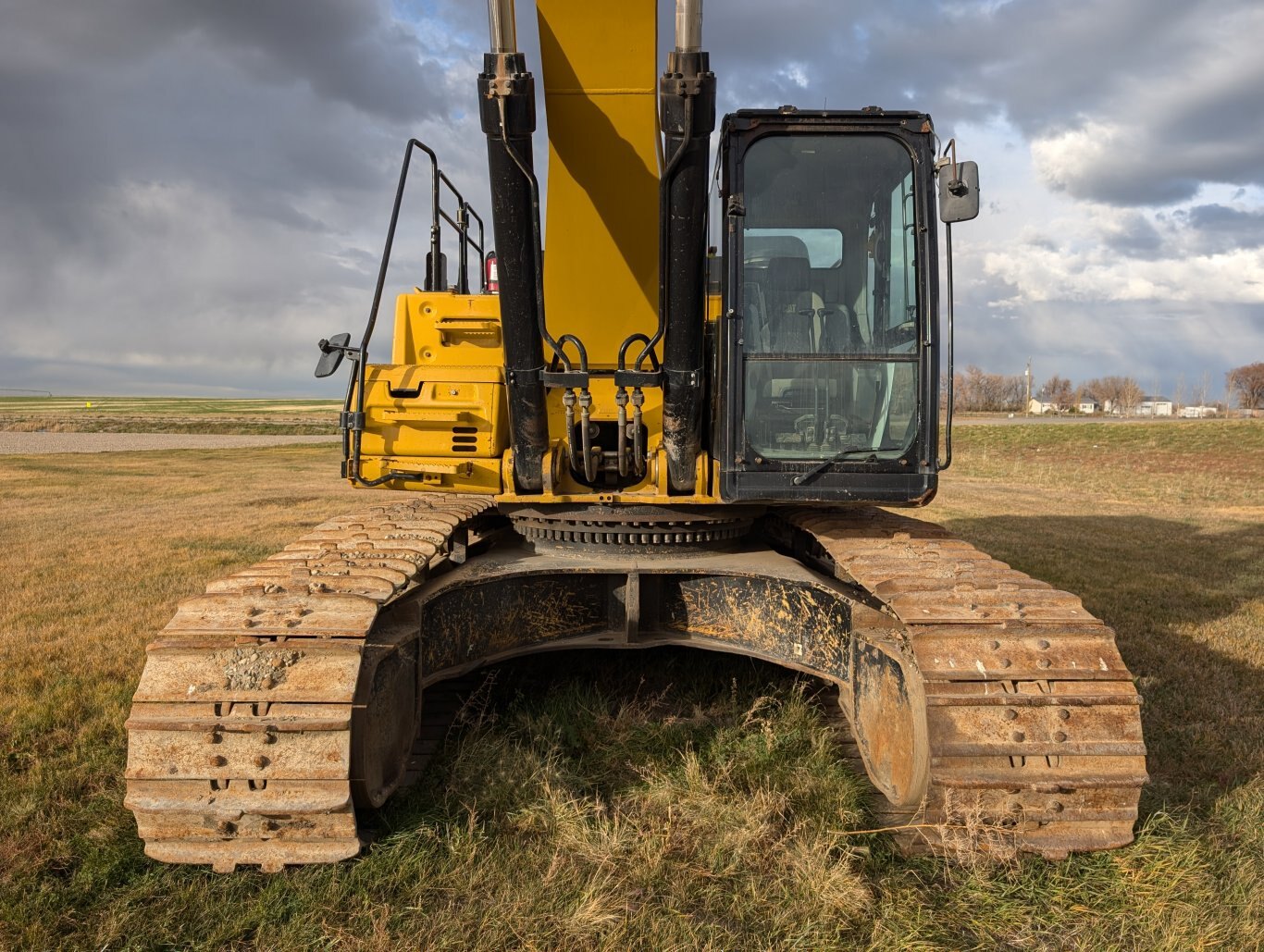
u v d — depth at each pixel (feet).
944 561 12.48
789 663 13.65
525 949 8.51
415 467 15.17
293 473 71.87
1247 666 18.53
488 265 20.26
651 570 14.19
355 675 9.51
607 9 12.05
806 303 13.15
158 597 24.58
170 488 57.52
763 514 17.08
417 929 8.81
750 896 9.45
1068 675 9.87
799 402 13.14
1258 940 8.72
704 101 11.03
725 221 12.84
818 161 13.04
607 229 13.44
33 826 10.91
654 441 15.10
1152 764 13.11
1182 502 56.34
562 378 13.08
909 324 13.07
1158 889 9.48
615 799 11.70
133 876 9.75
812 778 11.92
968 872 9.80
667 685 15.83
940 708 9.73
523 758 12.24
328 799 9.21
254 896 9.33
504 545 16.48
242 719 9.26
